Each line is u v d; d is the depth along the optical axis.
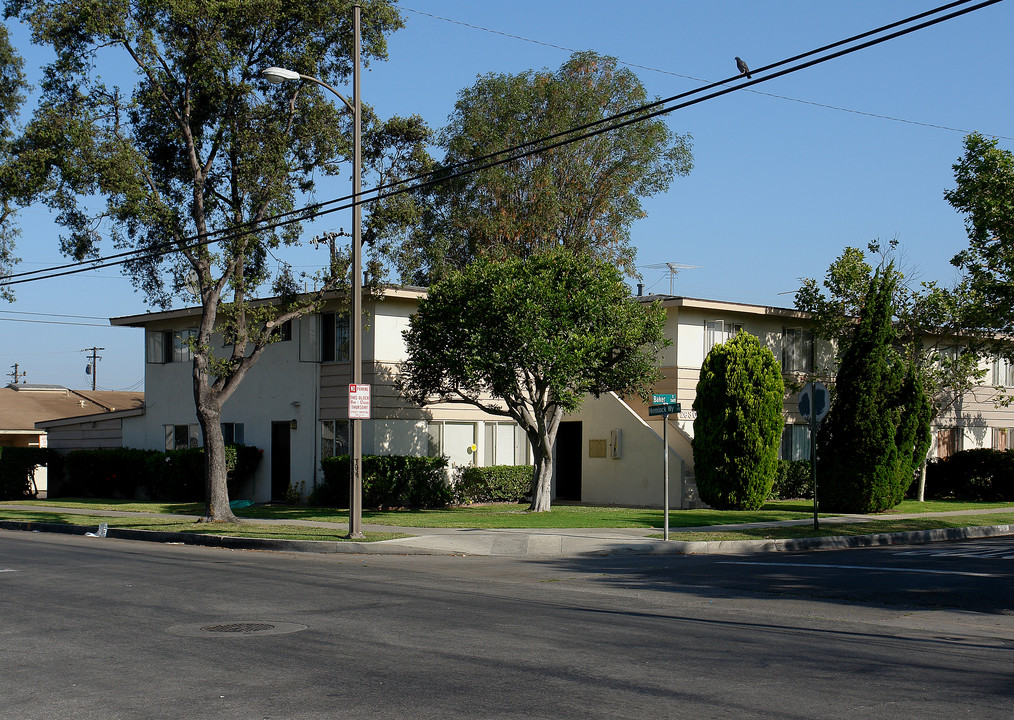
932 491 33.00
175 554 17.45
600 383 22.77
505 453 29.91
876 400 25.47
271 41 22.72
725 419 25.20
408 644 8.87
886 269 26.53
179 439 33.06
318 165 23.56
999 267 27.95
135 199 21.17
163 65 21.88
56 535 21.98
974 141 28.08
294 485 28.84
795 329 31.45
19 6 21.03
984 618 10.90
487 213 34.00
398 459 26.17
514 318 20.88
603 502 28.91
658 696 6.99
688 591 12.76
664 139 33.97
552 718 6.40
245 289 23.22
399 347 27.55
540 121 34.00
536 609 11.01
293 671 7.78
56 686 7.36
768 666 8.05
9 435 43.00
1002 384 36.81
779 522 22.34
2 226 27.95
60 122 20.81
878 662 8.30
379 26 23.30
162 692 7.14
